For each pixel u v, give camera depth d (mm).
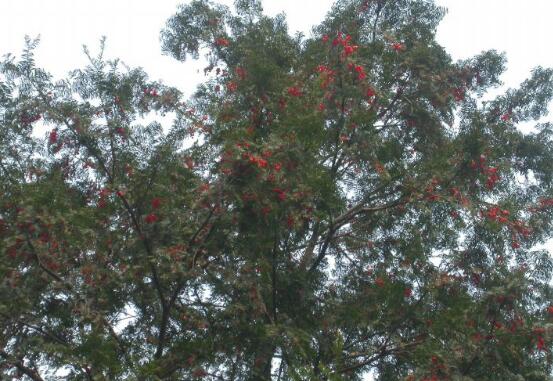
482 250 15211
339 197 12977
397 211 15297
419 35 17266
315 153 12625
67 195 12719
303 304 13148
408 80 16234
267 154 11539
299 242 13984
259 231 11875
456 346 11758
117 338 11742
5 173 13195
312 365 12359
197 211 11758
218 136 12523
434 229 15250
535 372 11734
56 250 11414
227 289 12750
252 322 12375
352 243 15633
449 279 13188
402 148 15703
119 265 12141
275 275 12492
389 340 12906
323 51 15859
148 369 10609
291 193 11797
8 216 11625
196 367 11828
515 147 16203
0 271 11062
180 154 12508
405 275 13781
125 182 12289
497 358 11617
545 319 12430
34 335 11297
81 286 11719
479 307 11984
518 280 12070
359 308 13273
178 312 12602
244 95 13359
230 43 17219
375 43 17094
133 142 12695
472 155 13734
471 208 13836
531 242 15633
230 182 11461
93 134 12594
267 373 12766
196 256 11805
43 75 13117
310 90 13656
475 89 17781
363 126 13516
